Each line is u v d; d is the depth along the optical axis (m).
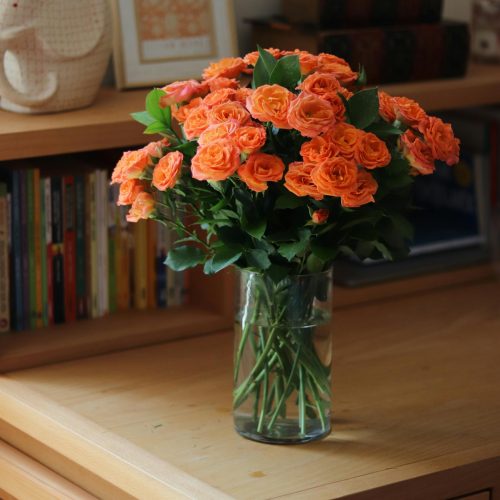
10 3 1.99
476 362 2.05
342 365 2.04
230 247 1.61
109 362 2.06
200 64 2.33
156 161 1.65
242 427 1.74
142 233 2.25
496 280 2.53
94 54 2.08
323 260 1.59
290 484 1.59
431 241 2.52
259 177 1.52
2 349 2.04
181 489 1.56
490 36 2.60
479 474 1.68
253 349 1.70
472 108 2.59
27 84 2.03
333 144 1.54
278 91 1.55
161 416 1.82
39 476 1.82
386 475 1.62
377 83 2.34
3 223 2.09
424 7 2.39
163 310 2.28
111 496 1.71
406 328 2.23
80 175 2.15
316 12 2.29
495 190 2.58
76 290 2.20
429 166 1.62
